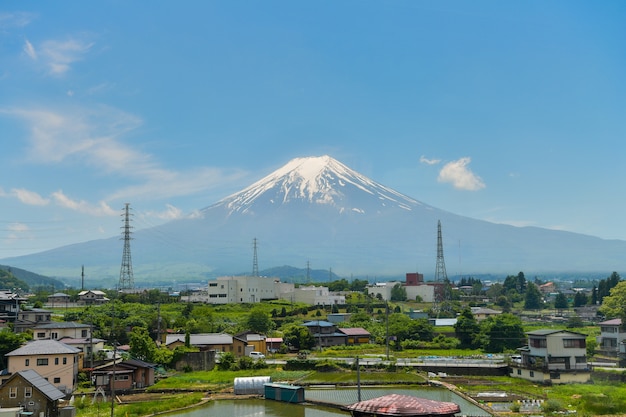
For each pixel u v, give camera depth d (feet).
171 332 406.00
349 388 261.85
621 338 337.11
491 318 418.51
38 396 203.00
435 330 427.33
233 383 272.92
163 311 492.13
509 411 205.26
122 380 263.29
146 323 410.93
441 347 387.75
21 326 355.97
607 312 435.12
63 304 550.36
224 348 362.53
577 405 213.25
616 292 435.12
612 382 261.85
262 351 376.68
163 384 272.92
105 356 303.27
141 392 260.83
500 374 294.46
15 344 275.80
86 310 467.93
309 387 264.93
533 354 283.18
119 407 220.84
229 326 449.06
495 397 233.35
